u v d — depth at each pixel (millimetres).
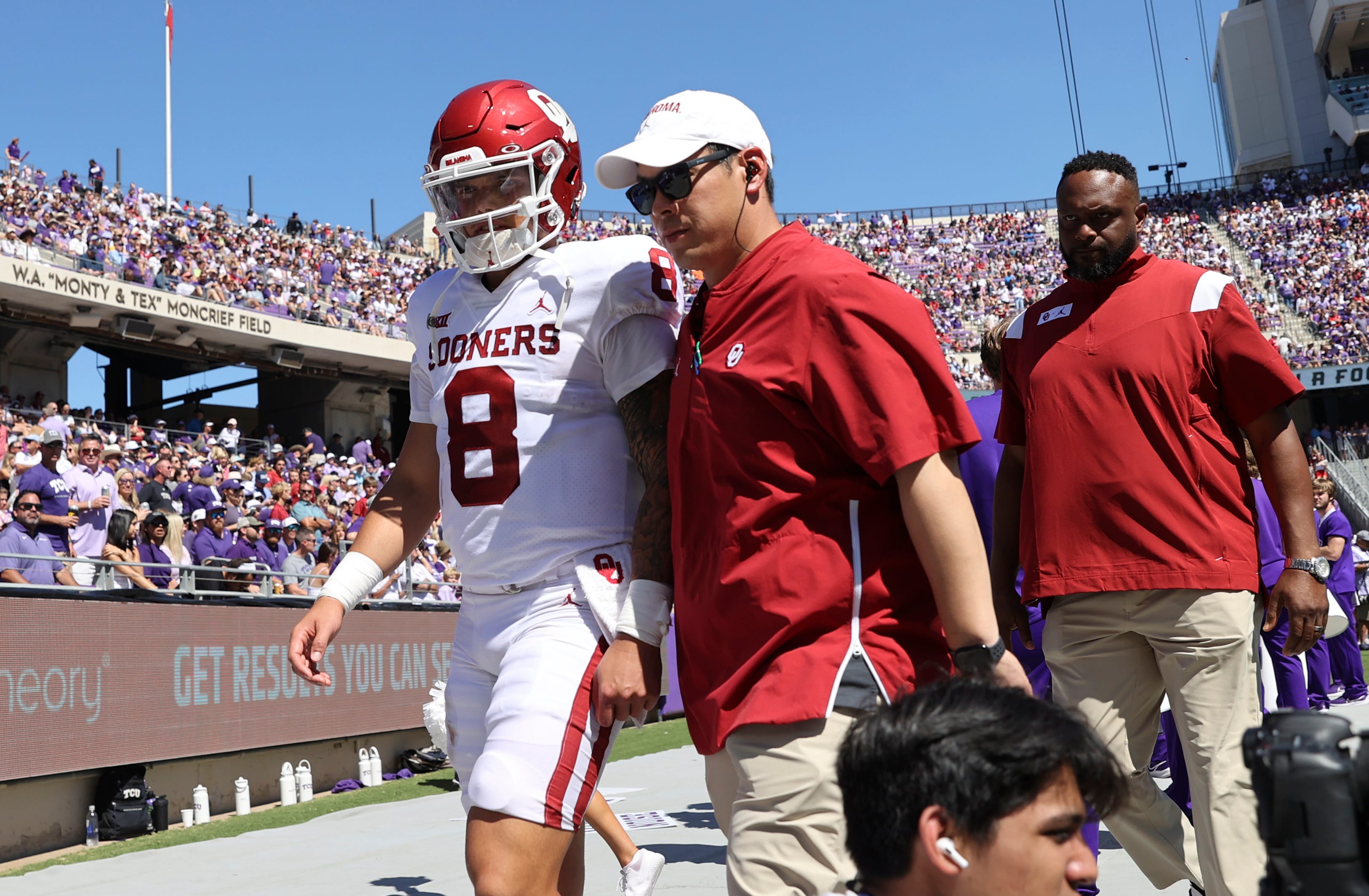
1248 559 2602
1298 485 2639
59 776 6328
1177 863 2828
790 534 1902
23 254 19969
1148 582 2596
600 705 2170
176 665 7312
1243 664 2580
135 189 26891
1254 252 40750
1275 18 48469
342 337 24375
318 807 8000
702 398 2018
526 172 2408
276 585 9016
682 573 2064
